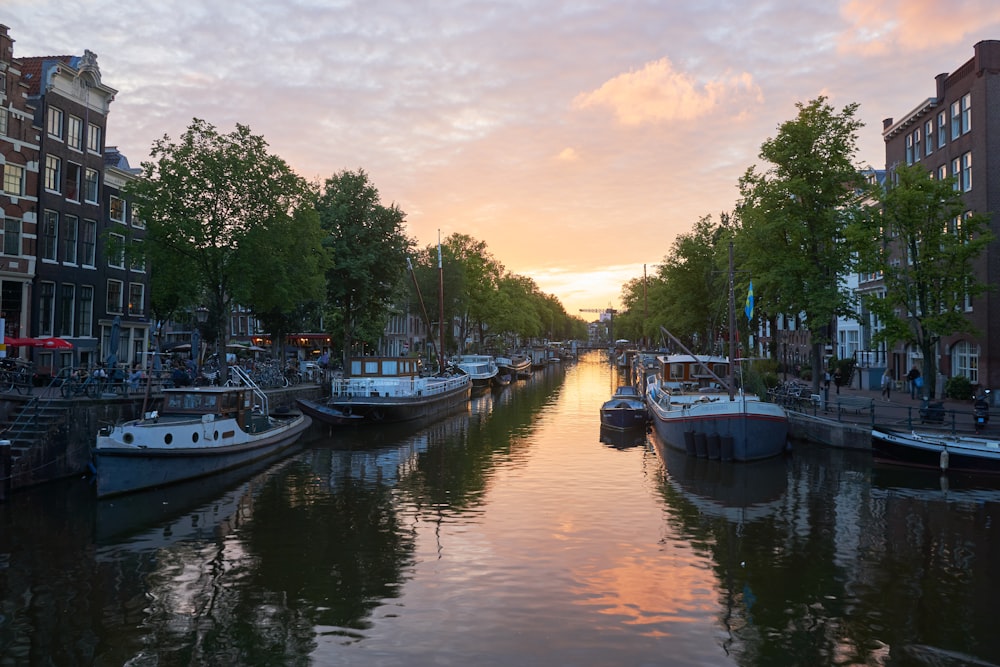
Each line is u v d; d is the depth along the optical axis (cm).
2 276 3172
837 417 2931
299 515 1858
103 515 1842
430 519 1814
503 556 1515
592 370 10425
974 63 3631
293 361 4878
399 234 4869
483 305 8094
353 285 4703
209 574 1402
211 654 1062
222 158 3134
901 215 2953
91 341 3759
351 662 1034
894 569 1424
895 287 2992
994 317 3481
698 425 2692
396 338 8819
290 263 3431
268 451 2678
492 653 1062
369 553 1534
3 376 2572
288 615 1202
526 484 2239
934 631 1141
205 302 5416
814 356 3319
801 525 1747
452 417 4175
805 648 1082
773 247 3397
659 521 1792
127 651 1072
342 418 3459
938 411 2667
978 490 2120
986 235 2848
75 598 1277
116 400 2494
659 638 1115
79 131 3684
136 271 4216
